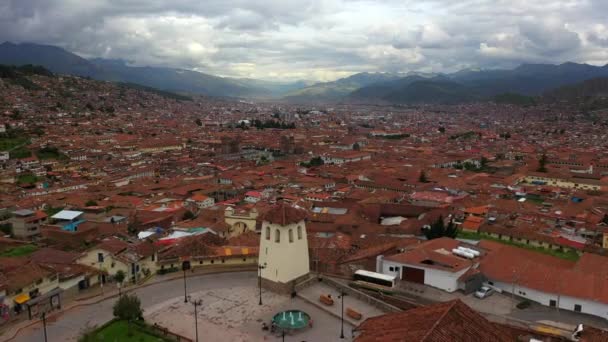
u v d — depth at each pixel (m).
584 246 130.12
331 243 112.38
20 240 143.38
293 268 88.25
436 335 47.06
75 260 100.44
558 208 176.12
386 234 132.75
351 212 157.62
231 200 193.62
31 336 74.25
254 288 90.62
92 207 178.00
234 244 111.12
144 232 136.75
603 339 63.72
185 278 93.69
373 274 89.88
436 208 162.38
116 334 73.75
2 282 81.06
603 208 172.62
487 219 158.50
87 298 88.50
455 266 88.12
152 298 87.69
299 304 83.12
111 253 97.00
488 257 96.88
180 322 77.69
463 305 53.16
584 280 84.50
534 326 74.00
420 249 96.19
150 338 72.56
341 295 83.88
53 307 84.94
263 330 74.12
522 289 85.69
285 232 86.25
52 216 163.25
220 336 72.69
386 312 77.75
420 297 84.50
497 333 50.72
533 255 103.00
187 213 171.50
